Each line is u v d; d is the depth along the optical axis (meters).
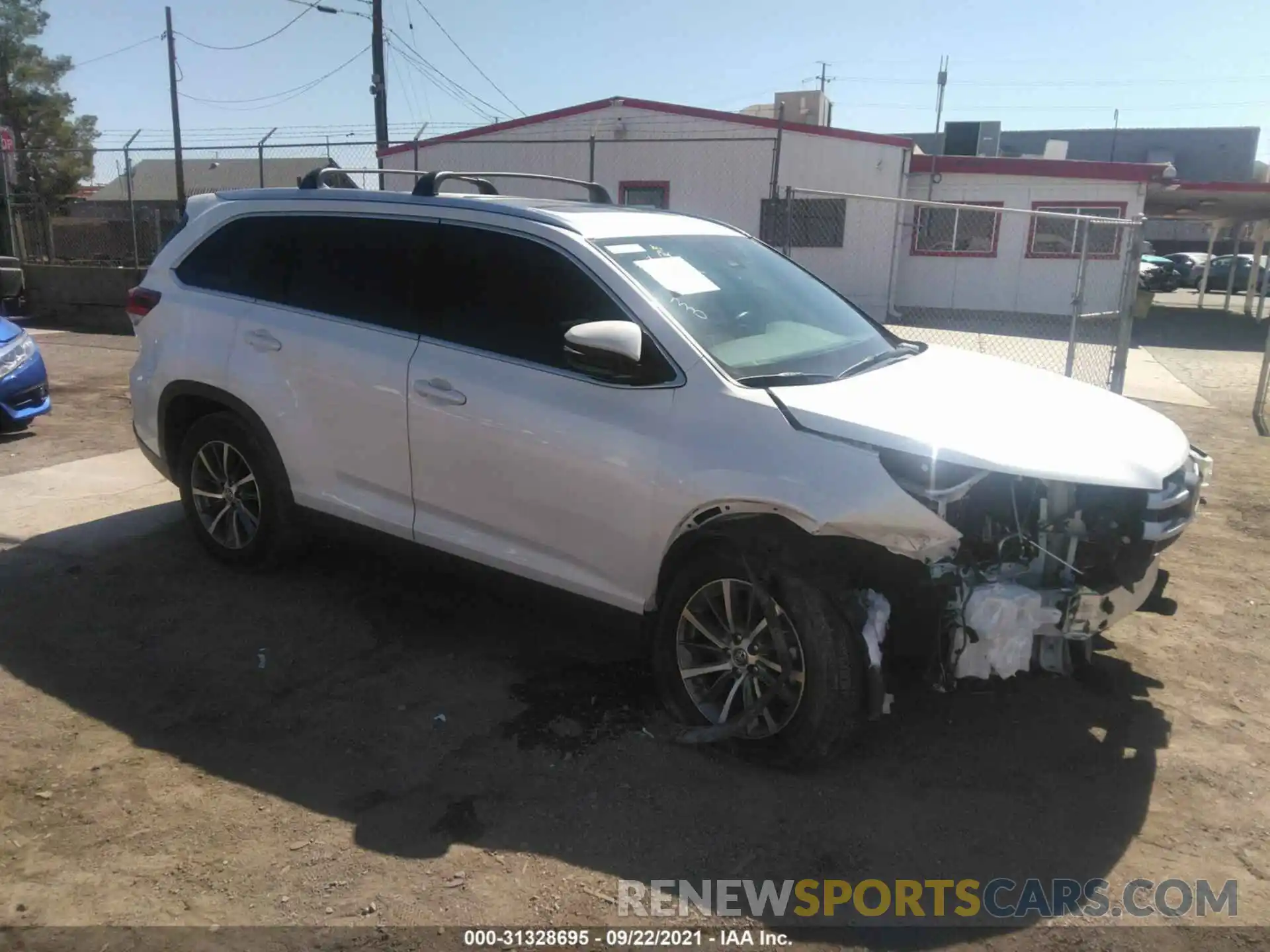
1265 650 4.52
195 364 4.83
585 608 3.93
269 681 4.02
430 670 4.14
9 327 7.91
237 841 3.03
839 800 3.31
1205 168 54.19
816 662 3.25
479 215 4.17
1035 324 21.33
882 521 3.15
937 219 21.67
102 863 2.92
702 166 21.39
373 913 2.75
